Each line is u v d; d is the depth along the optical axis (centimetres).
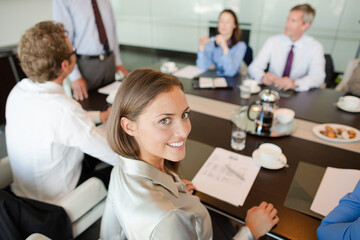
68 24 212
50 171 115
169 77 57
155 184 60
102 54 233
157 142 57
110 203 70
